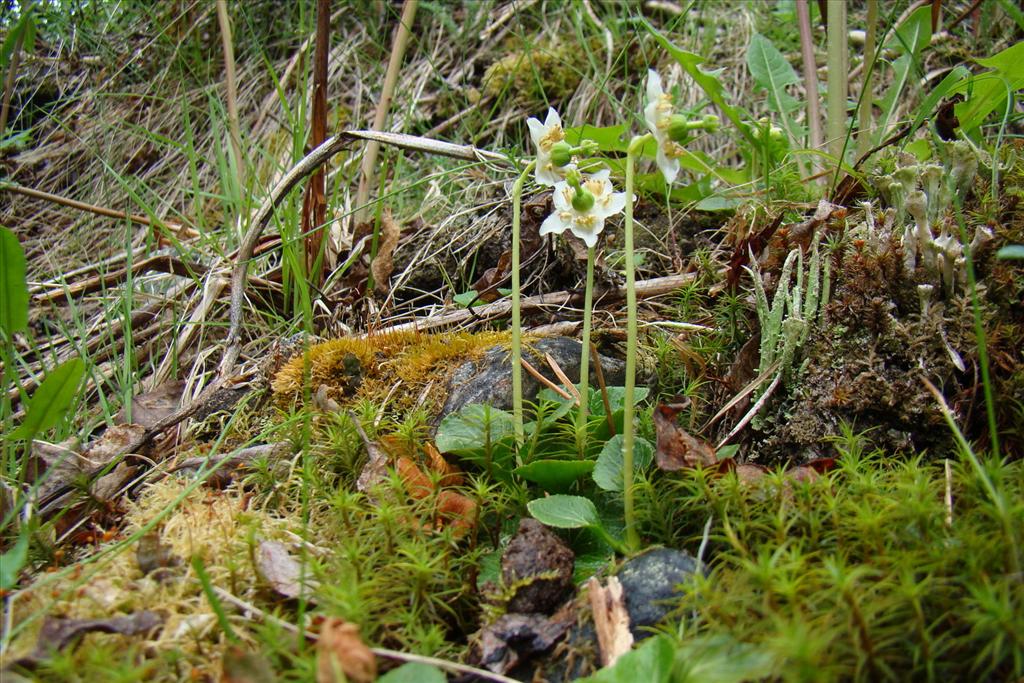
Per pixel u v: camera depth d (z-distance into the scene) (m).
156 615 0.20
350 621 0.19
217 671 0.19
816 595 0.19
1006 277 0.24
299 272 0.30
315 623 0.20
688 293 0.30
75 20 0.49
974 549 0.19
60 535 0.24
